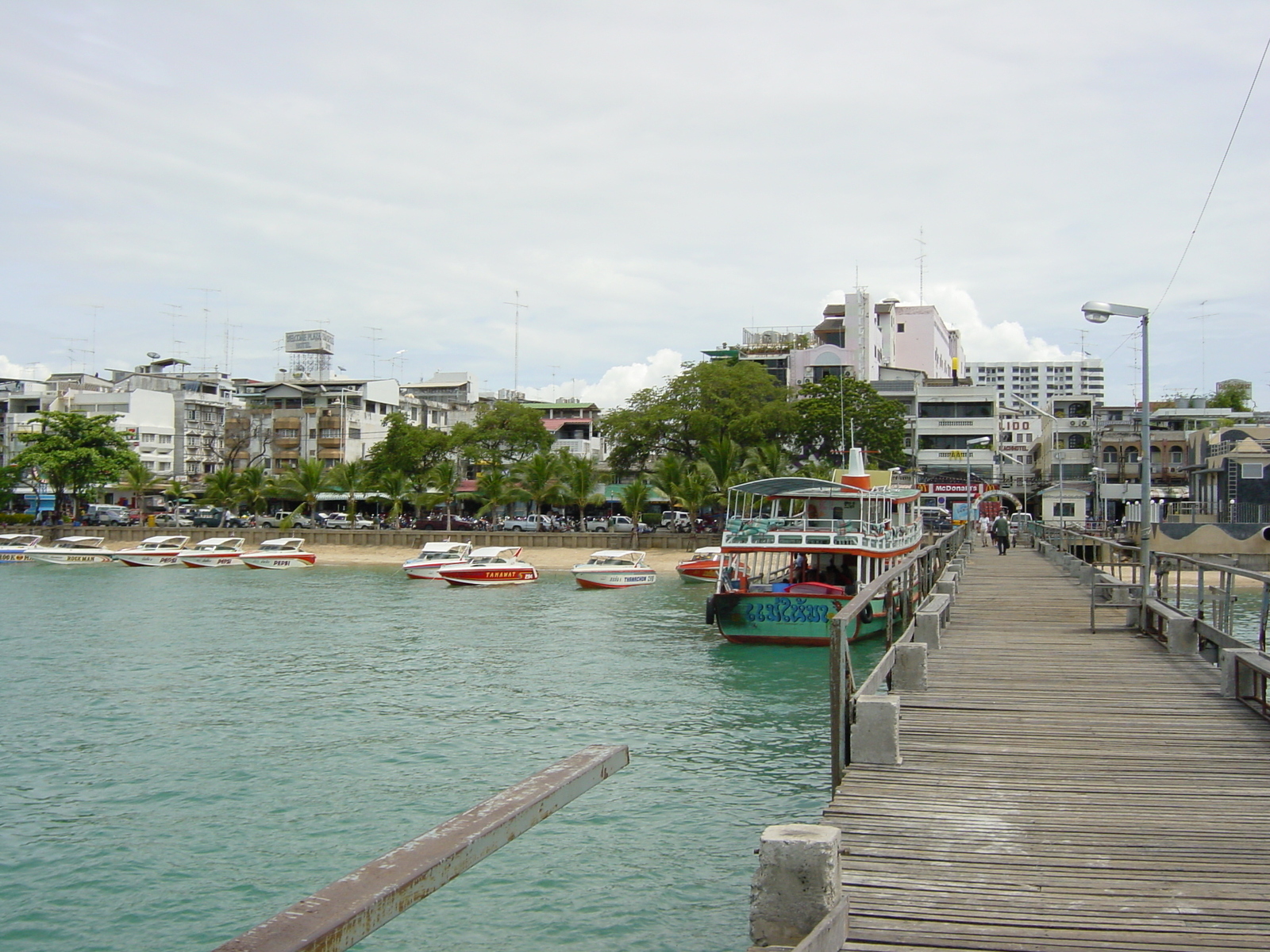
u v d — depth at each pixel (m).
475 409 114.00
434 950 11.77
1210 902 7.30
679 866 14.04
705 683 27.28
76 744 21.22
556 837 15.14
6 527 86.12
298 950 2.80
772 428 73.69
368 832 15.84
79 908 13.29
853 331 94.56
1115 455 75.25
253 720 23.42
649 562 69.88
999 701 13.78
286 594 53.94
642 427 75.94
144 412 102.00
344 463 96.12
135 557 74.50
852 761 10.83
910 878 7.71
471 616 43.84
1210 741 11.67
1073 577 31.78
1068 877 7.75
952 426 88.62
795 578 34.25
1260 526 54.69
